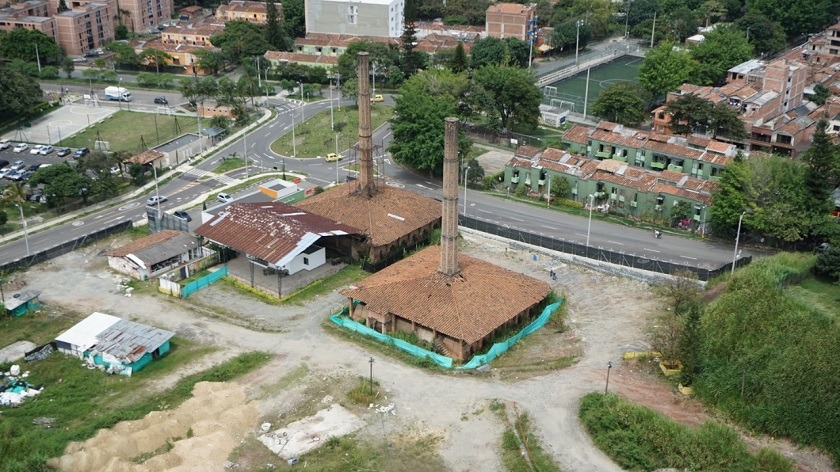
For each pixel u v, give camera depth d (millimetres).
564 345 118000
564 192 172375
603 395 103125
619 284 135750
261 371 112188
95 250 150250
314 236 138250
